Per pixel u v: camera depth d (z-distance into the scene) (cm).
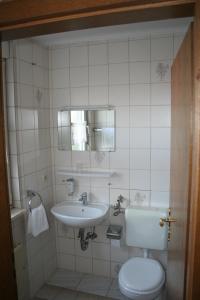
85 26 99
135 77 219
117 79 224
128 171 231
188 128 100
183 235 111
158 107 216
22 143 208
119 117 228
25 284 213
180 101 128
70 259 263
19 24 98
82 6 86
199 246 82
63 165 251
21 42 203
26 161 213
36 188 228
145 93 218
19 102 203
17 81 200
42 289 236
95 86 231
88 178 243
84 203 240
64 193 254
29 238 218
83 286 239
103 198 241
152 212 214
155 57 212
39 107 231
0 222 115
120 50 220
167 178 221
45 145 242
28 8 92
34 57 221
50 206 254
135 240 219
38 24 95
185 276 101
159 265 208
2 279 116
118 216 238
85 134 239
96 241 249
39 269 234
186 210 102
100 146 236
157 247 214
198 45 77
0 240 115
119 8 85
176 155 146
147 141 222
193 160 84
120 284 187
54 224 261
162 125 217
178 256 128
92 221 208
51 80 244
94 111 234
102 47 225
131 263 211
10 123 200
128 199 234
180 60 127
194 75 81
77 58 233
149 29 204
